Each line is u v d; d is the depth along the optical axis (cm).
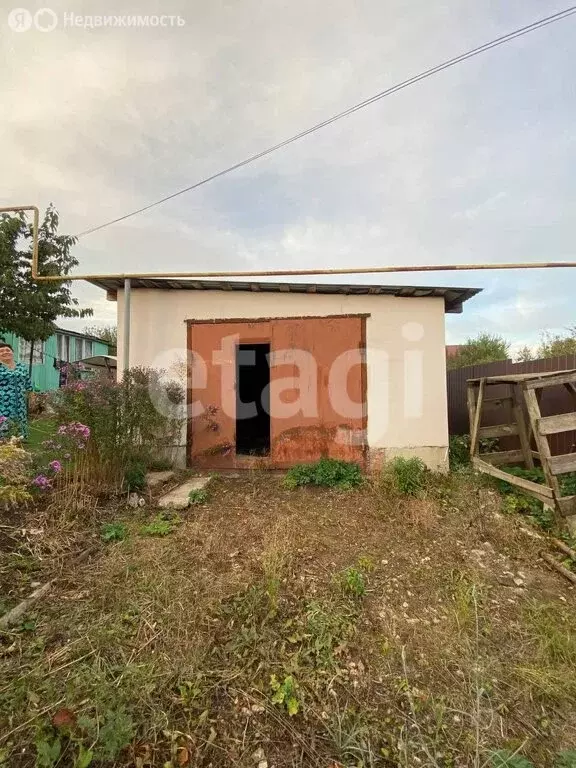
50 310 1000
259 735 173
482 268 472
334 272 476
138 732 167
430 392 579
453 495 466
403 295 578
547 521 398
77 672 192
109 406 438
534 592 291
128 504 411
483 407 618
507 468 532
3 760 151
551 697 200
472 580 295
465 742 177
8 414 654
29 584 266
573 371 407
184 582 272
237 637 224
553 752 174
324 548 336
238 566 300
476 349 1562
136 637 220
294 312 583
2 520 333
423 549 343
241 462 578
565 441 509
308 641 226
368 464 571
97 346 1958
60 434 399
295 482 504
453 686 205
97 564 295
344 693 197
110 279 548
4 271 927
